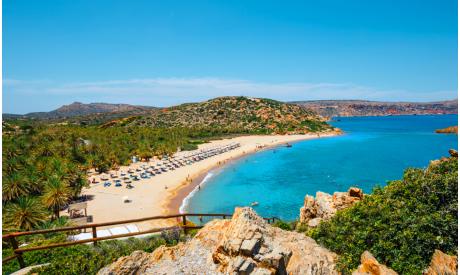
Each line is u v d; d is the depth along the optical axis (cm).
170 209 5522
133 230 2950
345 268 1069
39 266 1164
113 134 13462
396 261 1048
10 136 10581
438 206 1262
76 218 4747
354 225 1303
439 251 994
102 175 7950
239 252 1000
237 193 6544
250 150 12988
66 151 8619
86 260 1159
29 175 6125
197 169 9150
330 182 7294
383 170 8400
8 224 3841
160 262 1102
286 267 987
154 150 11712
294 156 11306
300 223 2061
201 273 1009
